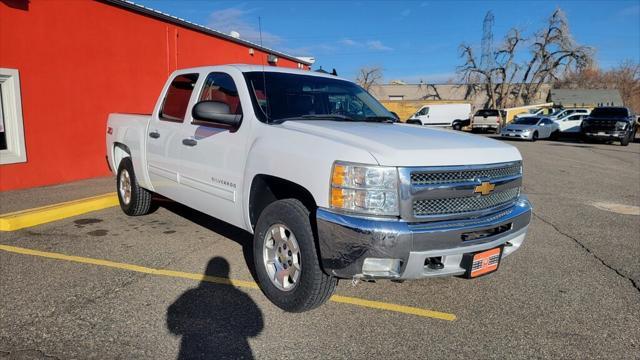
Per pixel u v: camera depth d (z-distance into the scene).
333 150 3.09
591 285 4.23
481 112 35.06
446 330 3.35
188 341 3.11
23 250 4.84
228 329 3.28
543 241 5.63
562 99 57.22
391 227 2.87
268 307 3.63
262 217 3.60
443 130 4.12
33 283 3.98
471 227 3.12
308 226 3.22
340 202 2.99
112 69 9.64
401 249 2.89
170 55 11.46
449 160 3.12
